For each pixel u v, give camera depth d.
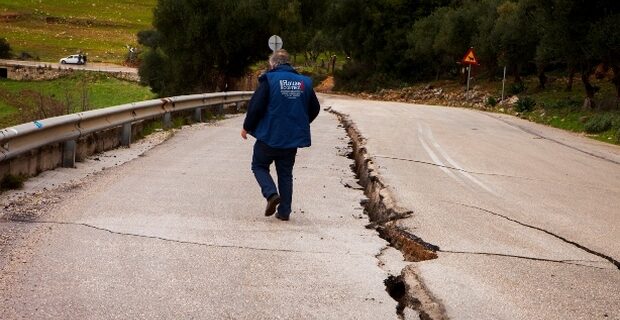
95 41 100.38
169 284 5.33
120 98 50.56
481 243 6.87
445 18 48.72
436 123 22.92
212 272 5.68
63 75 63.34
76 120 10.57
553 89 36.72
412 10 60.97
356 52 64.25
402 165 12.08
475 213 8.31
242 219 7.69
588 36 25.45
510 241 7.02
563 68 45.69
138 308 4.80
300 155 13.50
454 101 44.19
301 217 7.95
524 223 7.93
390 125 20.78
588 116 25.41
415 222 7.61
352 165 12.78
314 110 7.84
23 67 64.50
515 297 5.26
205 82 40.69
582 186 11.06
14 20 112.06
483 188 10.26
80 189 8.98
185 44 39.38
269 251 6.40
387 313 4.90
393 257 6.41
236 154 13.23
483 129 21.59
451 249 6.59
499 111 34.78
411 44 56.59
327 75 76.81
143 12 131.50
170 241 6.60
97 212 7.68
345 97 54.44
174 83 40.66
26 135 8.84
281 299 5.10
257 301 5.04
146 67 46.62
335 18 63.69
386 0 60.72
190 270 5.71
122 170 10.73
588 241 7.17
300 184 10.20
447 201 8.96
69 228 6.91
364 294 5.28
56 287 5.16
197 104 20.30
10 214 7.39
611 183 11.63
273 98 7.48
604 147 18.38
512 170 12.48
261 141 7.58
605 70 35.53
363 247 6.72
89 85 57.28
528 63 40.56
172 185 9.62
